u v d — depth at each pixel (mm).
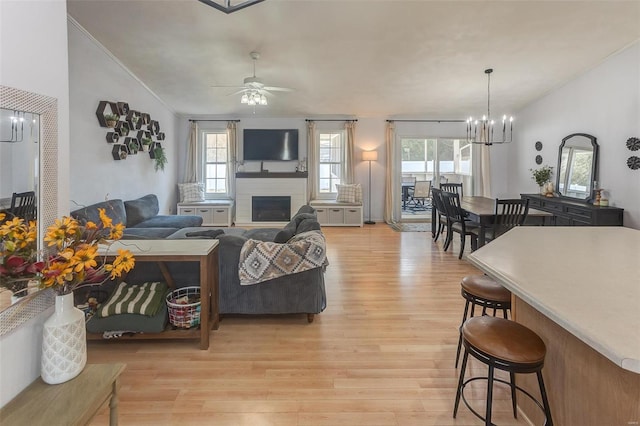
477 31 4332
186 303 2594
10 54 1135
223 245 2900
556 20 4113
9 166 1155
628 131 4859
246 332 2795
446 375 2219
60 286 1241
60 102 1381
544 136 6695
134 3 3725
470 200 5871
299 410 1892
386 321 2994
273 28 4211
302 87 6176
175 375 2205
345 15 3959
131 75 5504
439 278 4152
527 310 1802
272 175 7766
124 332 2498
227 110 7504
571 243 2154
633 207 4805
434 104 7156
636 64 4719
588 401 1398
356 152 8148
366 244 5996
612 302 1238
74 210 3980
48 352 1239
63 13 1393
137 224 5211
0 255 1111
